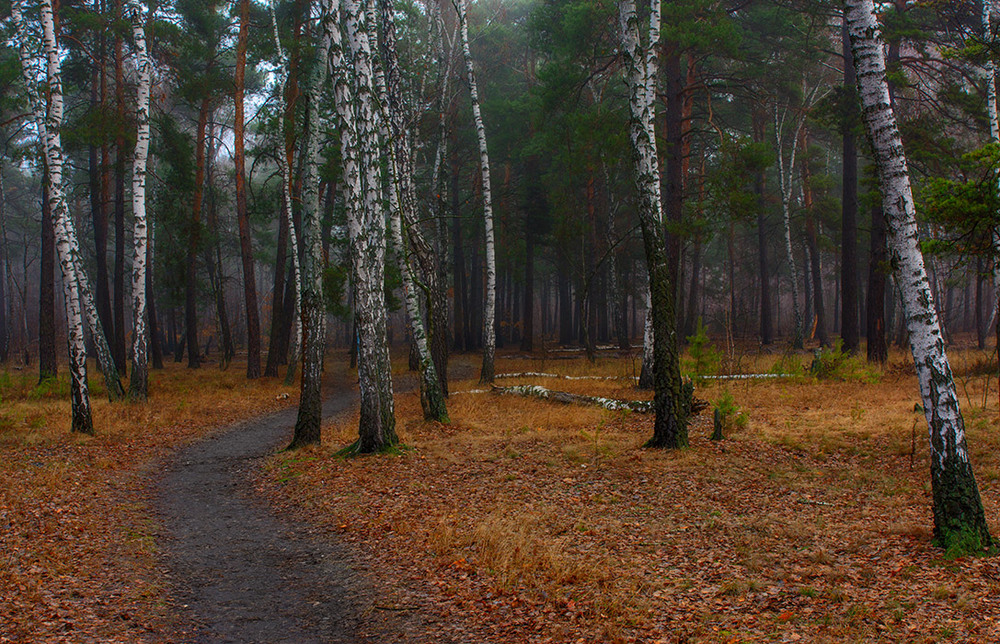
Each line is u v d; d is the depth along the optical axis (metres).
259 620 5.73
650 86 16.25
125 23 22.75
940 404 6.67
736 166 19.95
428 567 6.73
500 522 7.94
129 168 32.66
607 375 24.06
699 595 5.75
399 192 15.97
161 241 35.56
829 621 5.09
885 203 6.82
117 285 29.56
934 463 6.73
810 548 6.88
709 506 8.55
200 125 29.28
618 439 12.94
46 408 17.92
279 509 9.43
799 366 20.11
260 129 27.12
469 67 21.50
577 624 5.29
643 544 7.16
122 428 15.62
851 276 23.27
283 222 28.39
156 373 31.41
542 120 24.27
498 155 38.19
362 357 12.48
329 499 9.56
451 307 51.50
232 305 68.06
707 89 23.67
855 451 11.19
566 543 7.21
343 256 31.78
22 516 8.42
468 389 22.36
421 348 15.79
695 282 40.38
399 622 5.56
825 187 34.41
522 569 6.47
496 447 12.61
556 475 10.39
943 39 22.14
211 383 25.55
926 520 7.68
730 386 19.38
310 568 6.98
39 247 52.50
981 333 30.44
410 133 27.73
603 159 22.45
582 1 22.31
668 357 11.86
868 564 6.33
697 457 11.12
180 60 27.75
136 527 8.50
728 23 20.22
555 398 18.44
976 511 6.57
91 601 5.95
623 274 43.44
